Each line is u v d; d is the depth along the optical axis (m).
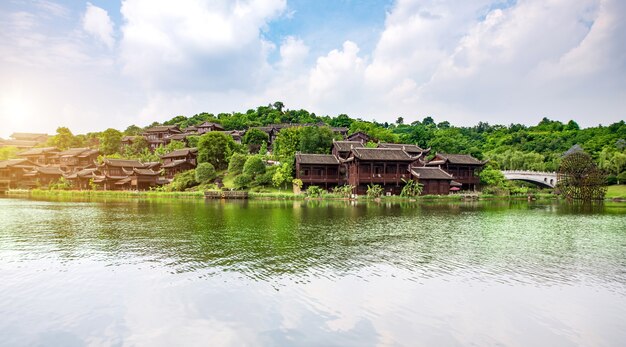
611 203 73.06
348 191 81.06
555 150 141.00
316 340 13.50
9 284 19.52
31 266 22.80
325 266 22.81
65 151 140.75
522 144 153.12
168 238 31.66
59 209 58.31
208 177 101.06
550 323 15.10
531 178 99.75
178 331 14.22
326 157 90.00
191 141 137.25
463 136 182.50
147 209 57.91
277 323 14.88
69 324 14.84
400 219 44.69
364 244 29.34
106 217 46.78
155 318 15.37
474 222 42.44
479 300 17.44
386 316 15.55
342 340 13.50
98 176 113.88
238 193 83.44
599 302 17.38
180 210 56.06
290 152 108.00
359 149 84.62
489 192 89.69
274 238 31.70
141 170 111.44
